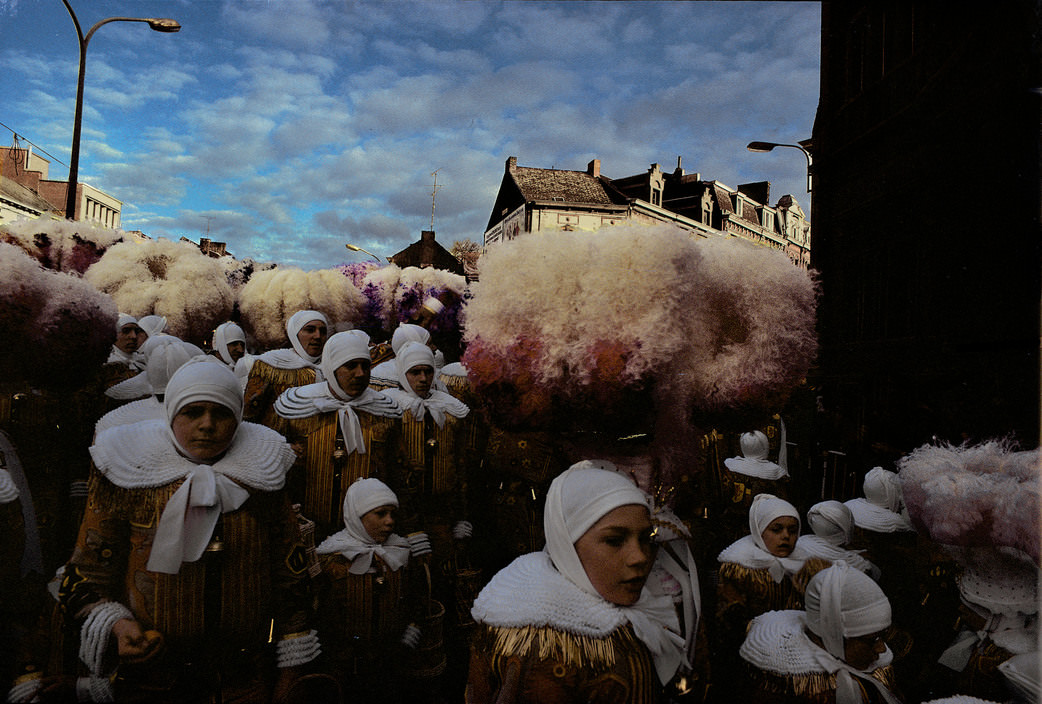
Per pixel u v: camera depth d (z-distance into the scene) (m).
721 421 1.57
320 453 2.87
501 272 1.40
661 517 1.40
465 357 1.51
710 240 1.65
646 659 1.20
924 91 2.92
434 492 3.23
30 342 2.50
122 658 1.56
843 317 3.81
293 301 5.89
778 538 2.52
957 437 2.57
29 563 2.12
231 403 1.74
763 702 1.87
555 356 1.30
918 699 2.04
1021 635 1.76
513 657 1.15
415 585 2.79
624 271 1.29
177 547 1.62
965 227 2.58
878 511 2.87
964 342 2.58
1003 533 1.74
